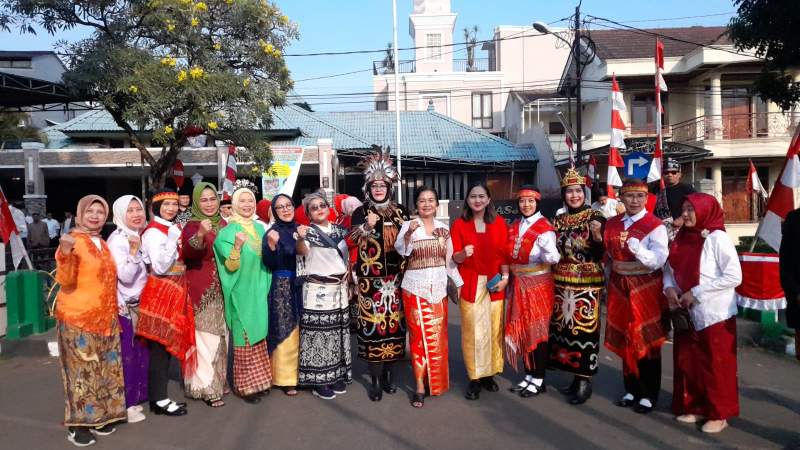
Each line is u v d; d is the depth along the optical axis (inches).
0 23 375.9
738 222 813.2
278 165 558.3
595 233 189.5
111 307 173.6
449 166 891.4
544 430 174.6
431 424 180.9
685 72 793.6
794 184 234.2
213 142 740.7
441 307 200.1
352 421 184.9
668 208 279.1
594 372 194.7
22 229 570.9
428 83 1235.9
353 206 269.6
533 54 1365.7
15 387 228.1
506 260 203.5
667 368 236.7
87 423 167.9
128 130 424.5
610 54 853.8
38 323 291.1
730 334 169.2
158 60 379.2
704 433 170.1
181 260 190.9
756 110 806.5
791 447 159.6
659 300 183.2
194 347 196.5
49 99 438.3
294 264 210.1
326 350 204.5
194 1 392.5
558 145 886.4
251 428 180.9
